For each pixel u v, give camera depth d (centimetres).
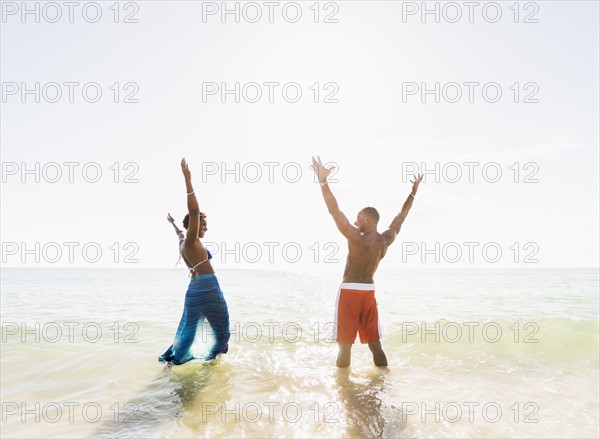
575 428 317
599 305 1048
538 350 557
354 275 471
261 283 2456
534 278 3133
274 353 550
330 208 459
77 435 305
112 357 534
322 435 298
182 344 481
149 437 299
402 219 502
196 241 488
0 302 1224
